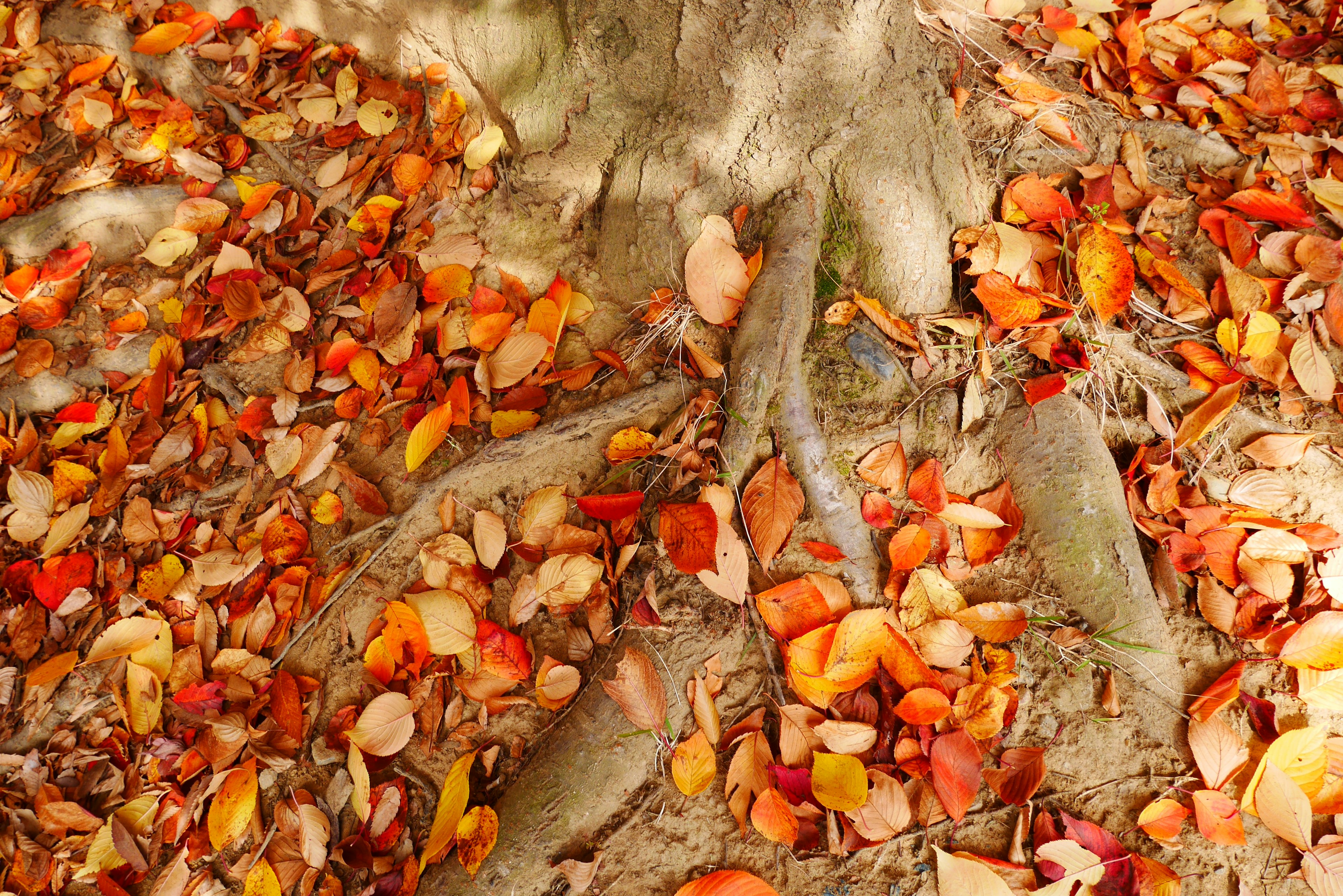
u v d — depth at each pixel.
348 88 1.75
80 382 1.66
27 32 1.77
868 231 1.52
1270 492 1.49
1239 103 1.61
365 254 1.65
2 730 1.53
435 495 1.53
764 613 1.44
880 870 1.42
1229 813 1.41
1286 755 1.41
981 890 1.38
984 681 1.44
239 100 1.77
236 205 1.73
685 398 1.51
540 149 1.62
